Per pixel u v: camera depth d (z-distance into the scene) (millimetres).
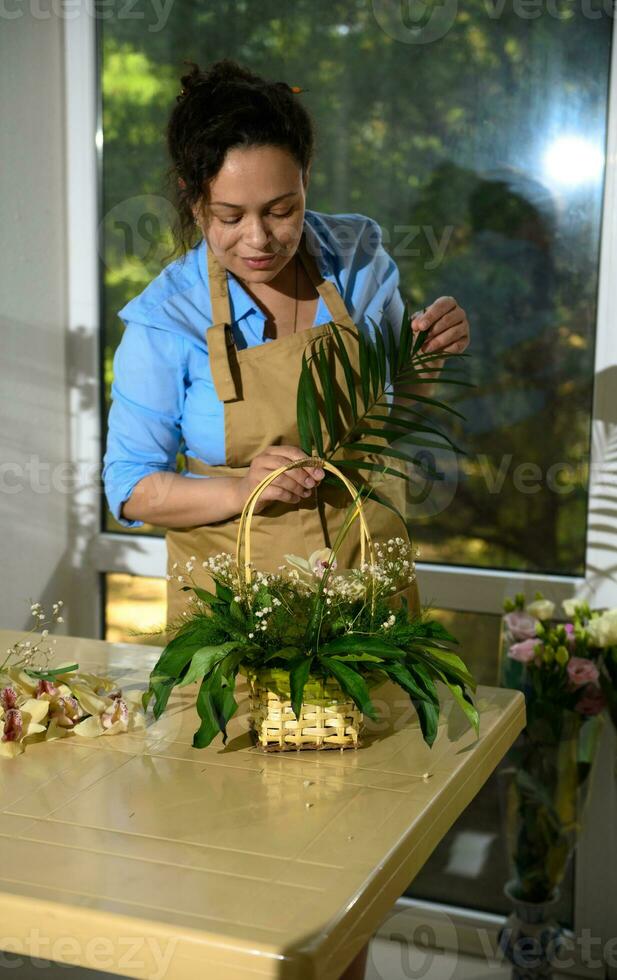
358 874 1155
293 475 1789
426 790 1366
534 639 2438
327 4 2699
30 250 2811
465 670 1496
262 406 1914
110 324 2986
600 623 2393
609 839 2658
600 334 2596
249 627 1456
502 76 2604
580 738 2461
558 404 2674
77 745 1521
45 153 2840
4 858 1192
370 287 2078
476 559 2777
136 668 1814
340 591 1481
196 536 1995
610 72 2520
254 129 1696
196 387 1944
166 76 2844
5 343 2738
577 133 2574
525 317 2670
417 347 1973
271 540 1917
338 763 1455
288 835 1246
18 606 2848
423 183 2701
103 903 1093
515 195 2637
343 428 1946
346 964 1068
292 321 1989
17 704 1537
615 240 2551
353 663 1423
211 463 1989
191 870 1165
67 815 1302
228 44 2789
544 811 2455
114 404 1992
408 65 2664
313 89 2740
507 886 2555
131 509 1969
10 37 2680
